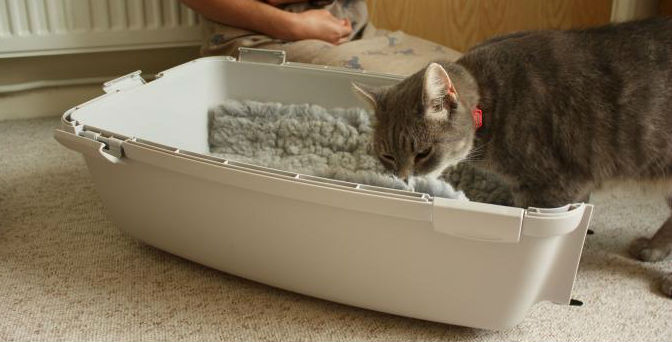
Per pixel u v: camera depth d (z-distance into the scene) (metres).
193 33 2.37
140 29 2.30
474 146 1.38
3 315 1.31
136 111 1.66
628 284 1.45
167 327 1.29
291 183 1.17
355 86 1.46
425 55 2.06
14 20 2.13
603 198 1.84
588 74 1.31
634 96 1.30
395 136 1.36
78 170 1.96
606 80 1.31
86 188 1.86
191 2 2.08
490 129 1.36
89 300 1.37
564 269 1.17
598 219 1.74
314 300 1.38
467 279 1.18
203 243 1.39
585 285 1.45
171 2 2.31
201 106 1.91
